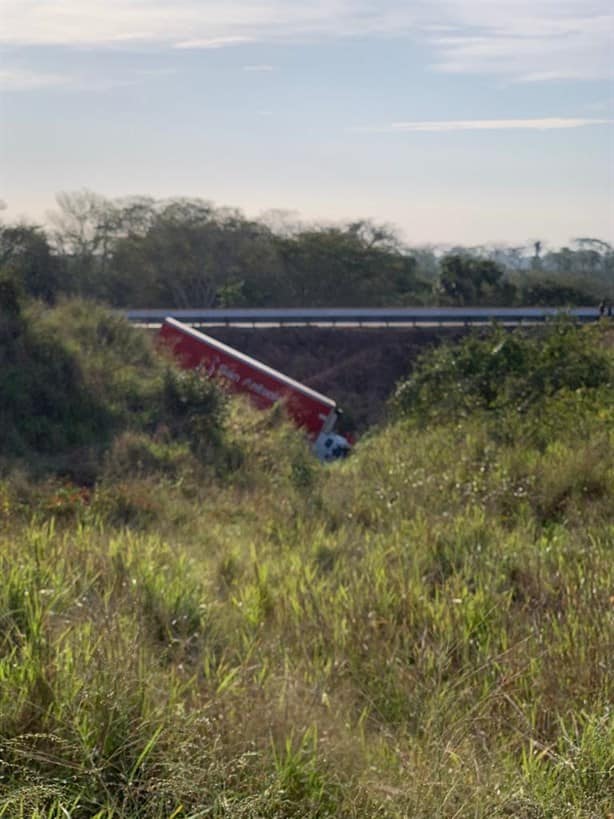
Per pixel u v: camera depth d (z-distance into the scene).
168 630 6.20
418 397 20.03
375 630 6.39
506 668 5.79
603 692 5.36
